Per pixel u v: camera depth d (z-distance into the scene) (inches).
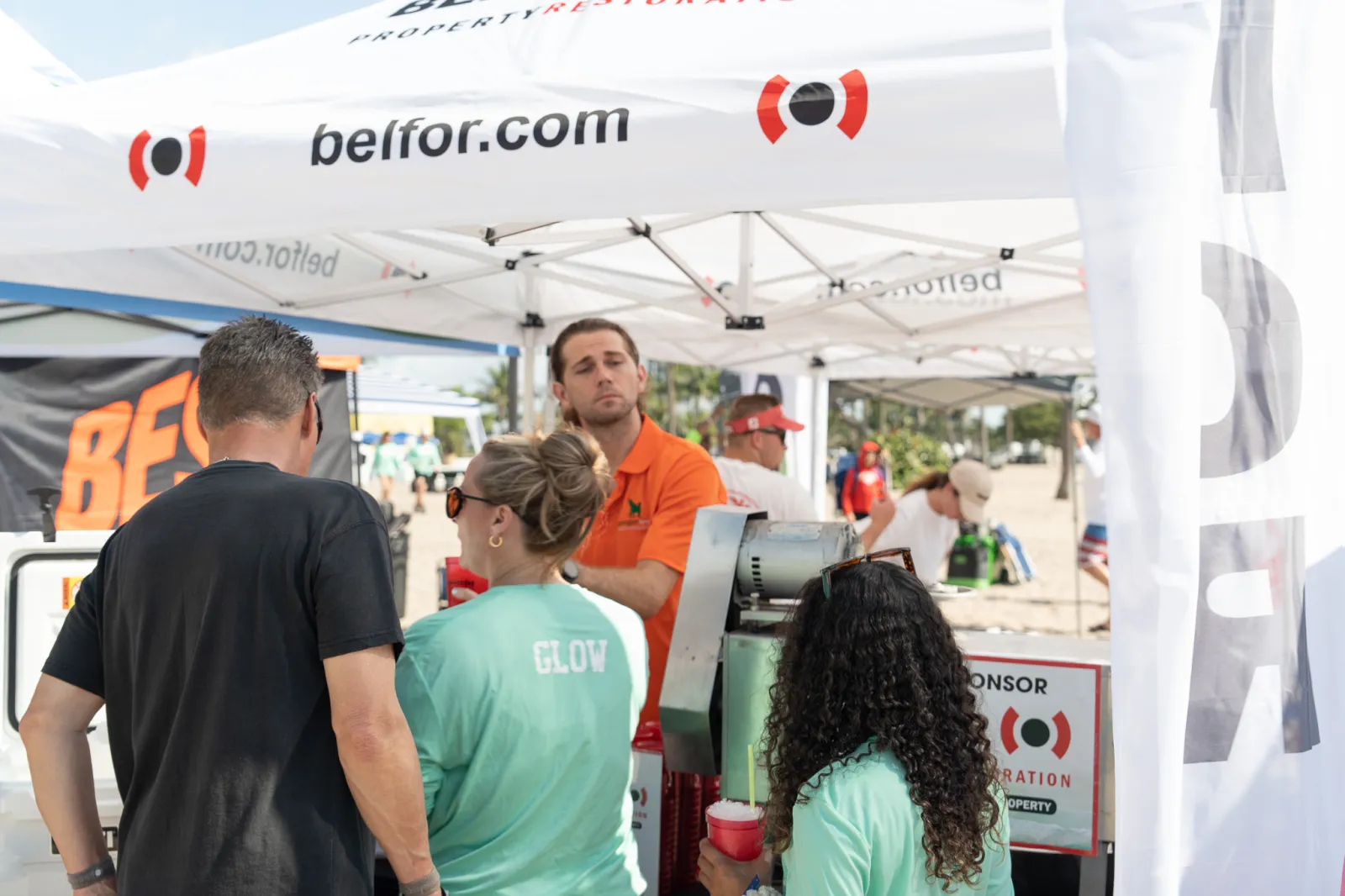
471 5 96.5
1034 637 96.1
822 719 60.7
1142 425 54.3
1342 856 57.3
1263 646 57.5
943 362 325.1
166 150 81.1
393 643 59.5
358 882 59.9
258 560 58.8
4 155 84.4
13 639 83.1
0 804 80.3
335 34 98.3
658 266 200.4
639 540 107.0
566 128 73.3
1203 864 56.6
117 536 64.4
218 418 65.3
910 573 65.1
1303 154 58.4
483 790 63.4
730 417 182.5
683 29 78.8
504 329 202.5
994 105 65.1
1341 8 59.1
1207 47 55.7
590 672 67.5
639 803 90.1
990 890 63.7
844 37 71.5
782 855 63.4
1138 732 54.0
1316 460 58.0
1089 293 55.7
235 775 57.5
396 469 700.7
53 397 180.9
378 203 77.0
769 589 83.3
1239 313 57.9
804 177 68.9
